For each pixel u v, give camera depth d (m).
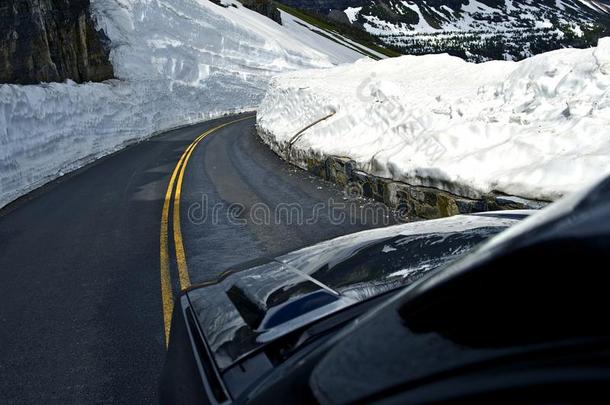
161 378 1.69
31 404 3.48
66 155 17.62
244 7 73.69
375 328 0.87
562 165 5.40
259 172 12.89
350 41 112.88
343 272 1.70
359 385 0.75
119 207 9.98
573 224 0.58
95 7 31.70
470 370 0.60
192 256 6.50
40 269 6.54
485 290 0.67
